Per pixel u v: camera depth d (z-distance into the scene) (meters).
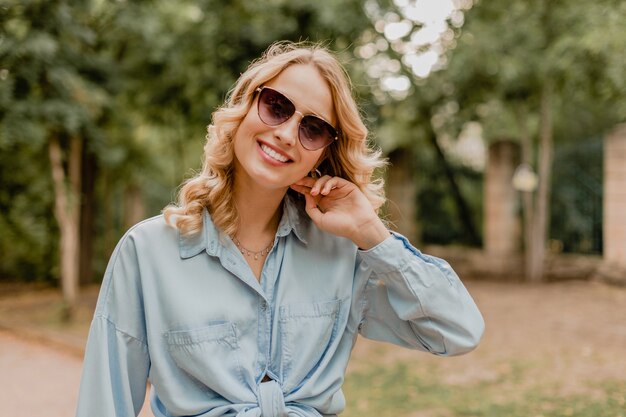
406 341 1.60
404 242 1.50
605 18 9.13
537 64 10.28
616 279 10.76
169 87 11.08
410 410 4.41
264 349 1.44
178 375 1.40
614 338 6.72
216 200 1.46
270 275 1.49
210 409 1.40
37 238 13.45
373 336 1.66
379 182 1.65
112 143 11.46
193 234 1.42
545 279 11.62
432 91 11.38
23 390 5.69
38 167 11.39
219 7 9.34
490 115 12.35
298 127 1.41
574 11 9.80
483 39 10.34
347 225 1.48
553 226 12.46
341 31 8.68
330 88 1.46
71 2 8.03
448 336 1.48
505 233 12.17
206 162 1.52
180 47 10.19
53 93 7.99
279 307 1.46
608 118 11.89
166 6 10.20
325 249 1.55
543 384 4.96
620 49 8.84
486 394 4.73
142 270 1.40
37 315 9.72
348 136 1.51
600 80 9.99
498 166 12.13
